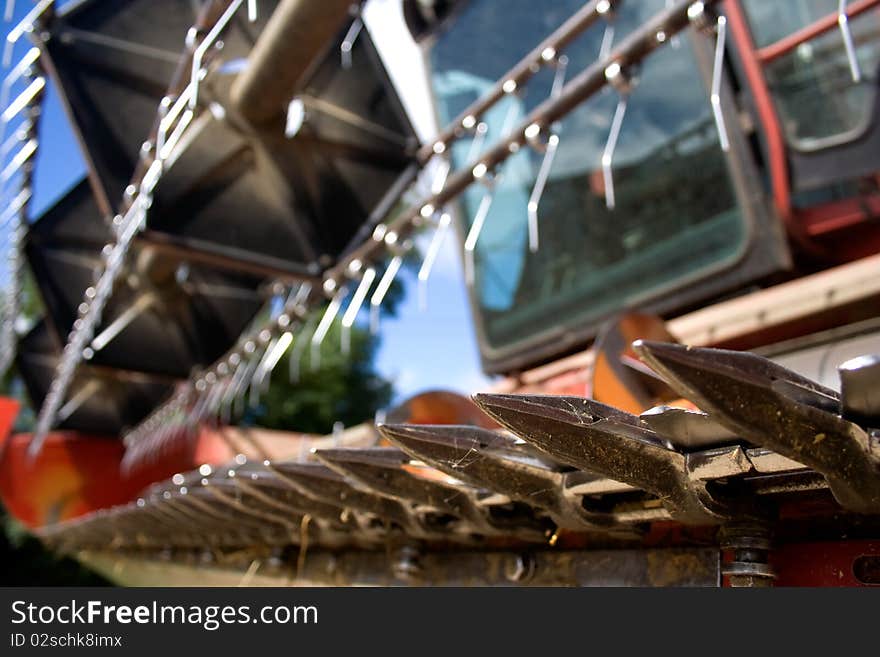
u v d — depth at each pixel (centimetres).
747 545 140
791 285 344
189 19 355
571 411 120
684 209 433
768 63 382
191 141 348
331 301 397
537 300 522
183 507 338
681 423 120
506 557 224
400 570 253
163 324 563
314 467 196
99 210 607
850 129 362
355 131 395
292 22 293
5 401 738
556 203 507
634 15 444
